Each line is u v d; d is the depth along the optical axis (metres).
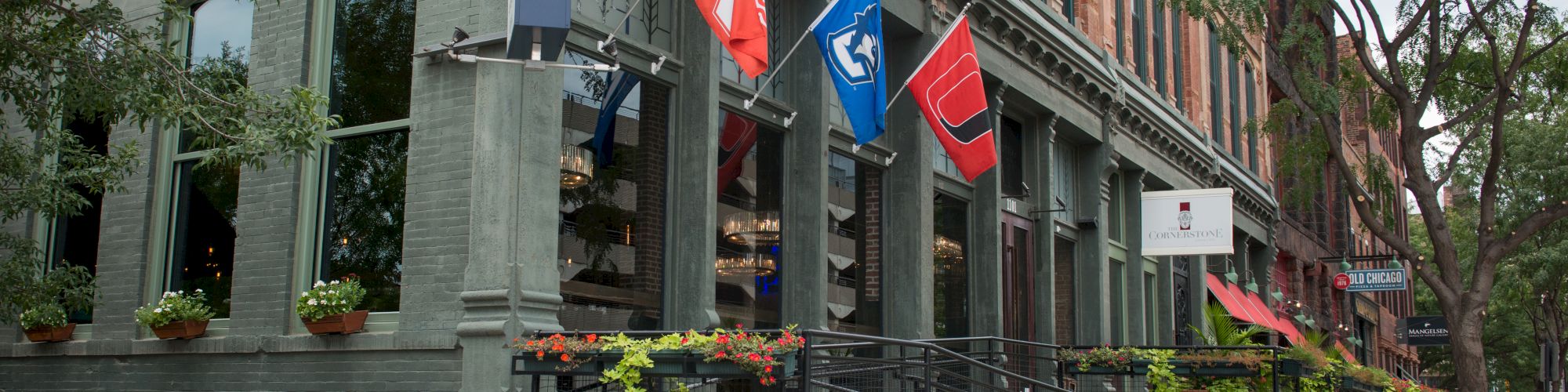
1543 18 20.47
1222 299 26.73
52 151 11.04
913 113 15.81
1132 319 22.38
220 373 11.76
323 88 11.91
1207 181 26.45
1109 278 21.89
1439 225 20.09
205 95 9.78
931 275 15.68
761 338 8.73
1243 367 14.37
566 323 10.97
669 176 12.45
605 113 11.77
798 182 14.13
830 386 9.65
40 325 12.88
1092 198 21.03
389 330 10.86
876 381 13.95
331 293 10.85
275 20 12.20
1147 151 23.03
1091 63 20.02
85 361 12.78
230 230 12.28
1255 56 31.92
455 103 10.70
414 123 10.90
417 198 10.74
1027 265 18.81
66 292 11.16
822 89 14.21
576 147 11.37
